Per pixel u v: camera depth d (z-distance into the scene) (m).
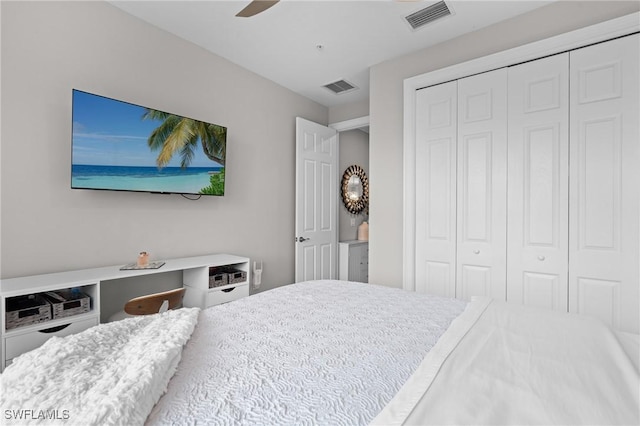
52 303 1.67
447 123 2.66
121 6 2.22
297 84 3.54
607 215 2.00
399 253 2.93
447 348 0.97
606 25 1.97
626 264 1.94
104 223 2.18
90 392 0.64
